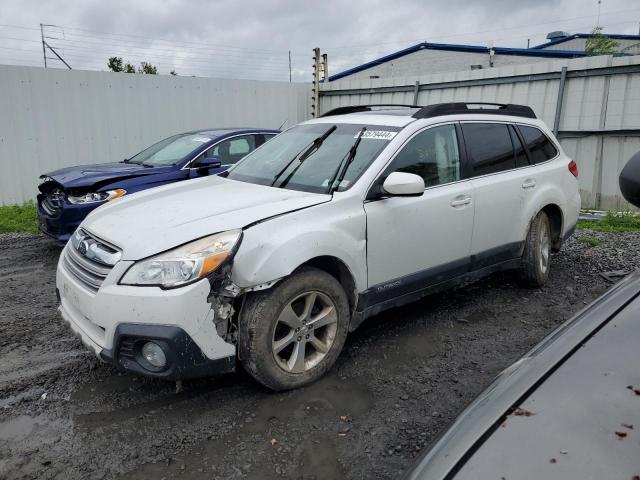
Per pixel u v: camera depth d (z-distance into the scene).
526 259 4.85
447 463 1.35
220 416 3.00
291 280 3.10
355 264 3.41
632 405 1.34
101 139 10.74
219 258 2.81
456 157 4.20
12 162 9.96
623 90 8.61
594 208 9.23
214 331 2.86
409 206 3.70
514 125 4.87
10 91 9.74
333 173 3.70
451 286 4.25
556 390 1.47
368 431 2.85
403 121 4.03
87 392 3.28
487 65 22.77
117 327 2.79
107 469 2.57
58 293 3.54
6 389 3.30
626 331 1.67
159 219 3.18
